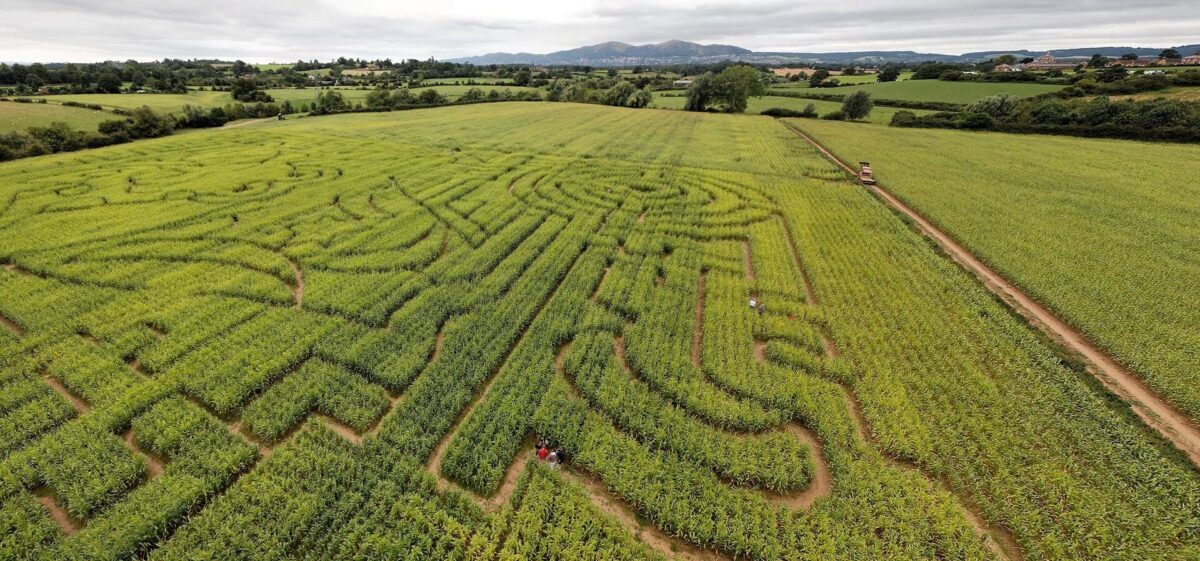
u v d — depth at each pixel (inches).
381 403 657.6
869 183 1823.3
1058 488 554.3
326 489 532.1
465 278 1010.1
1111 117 2883.9
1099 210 1438.2
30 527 497.0
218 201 1459.2
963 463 584.4
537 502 529.3
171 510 510.0
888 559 485.7
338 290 942.4
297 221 1299.2
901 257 1143.0
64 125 2581.2
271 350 752.3
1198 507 526.6
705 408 660.1
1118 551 490.6
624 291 983.6
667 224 1348.4
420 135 2768.2
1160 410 679.1
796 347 810.2
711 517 527.2
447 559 476.4
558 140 2691.9
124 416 628.4
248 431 626.5
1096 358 791.1
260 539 484.1
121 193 1512.1
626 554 484.7
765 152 2447.1
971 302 943.7
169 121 3107.8
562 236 1243.2
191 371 708.7
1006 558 500.1
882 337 828.0
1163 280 998.4
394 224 1288.1
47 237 1160.2
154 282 960.3
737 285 1004.6
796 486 572.4
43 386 679.1
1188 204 1482.5
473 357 752.3
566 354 784.3
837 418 643.5
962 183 1770.4
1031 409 665.0
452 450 577.0
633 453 594.9
